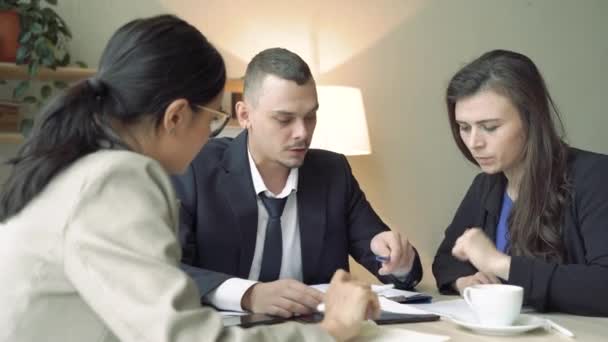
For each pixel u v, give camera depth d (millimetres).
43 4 2398
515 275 1400
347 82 2893
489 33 3166
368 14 2930
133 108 937
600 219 1556
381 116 2957
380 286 1625
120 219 829
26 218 871
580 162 1653
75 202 840
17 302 839
